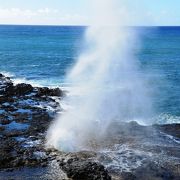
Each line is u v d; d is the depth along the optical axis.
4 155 24.12
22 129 29.78
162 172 22.81
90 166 21.91
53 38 171.50
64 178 21.59
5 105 36.91
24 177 21.75
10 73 61.34
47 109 36.56
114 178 21.88
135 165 23.70
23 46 119.12
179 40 152.12
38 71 63.47
